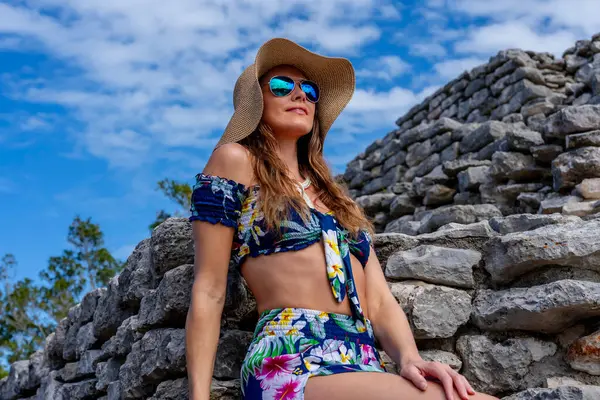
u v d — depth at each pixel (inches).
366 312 104.4
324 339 90.9
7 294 663.8
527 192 216.1
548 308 106.2
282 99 111.2
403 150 347.3
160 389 115.0
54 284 678.5
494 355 112.9
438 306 116.8
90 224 708.0
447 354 115.9
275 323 92.4
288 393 85.4
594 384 107.1
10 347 650.8
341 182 120.5
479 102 347.6
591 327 109.8
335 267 96.5
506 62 333.7
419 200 275.4
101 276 700.0
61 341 205.8
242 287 115.7
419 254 123.6
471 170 240.1
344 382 84.6
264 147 107.1
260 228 97.8
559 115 202.1
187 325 94.6
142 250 147.8
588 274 112.7
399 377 86.7
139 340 128.5
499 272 118.0
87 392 173.2
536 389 102.8
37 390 220.7
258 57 109.3
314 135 118.4
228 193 99.6
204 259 97.4
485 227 123.8
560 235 113.0
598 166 184.2
